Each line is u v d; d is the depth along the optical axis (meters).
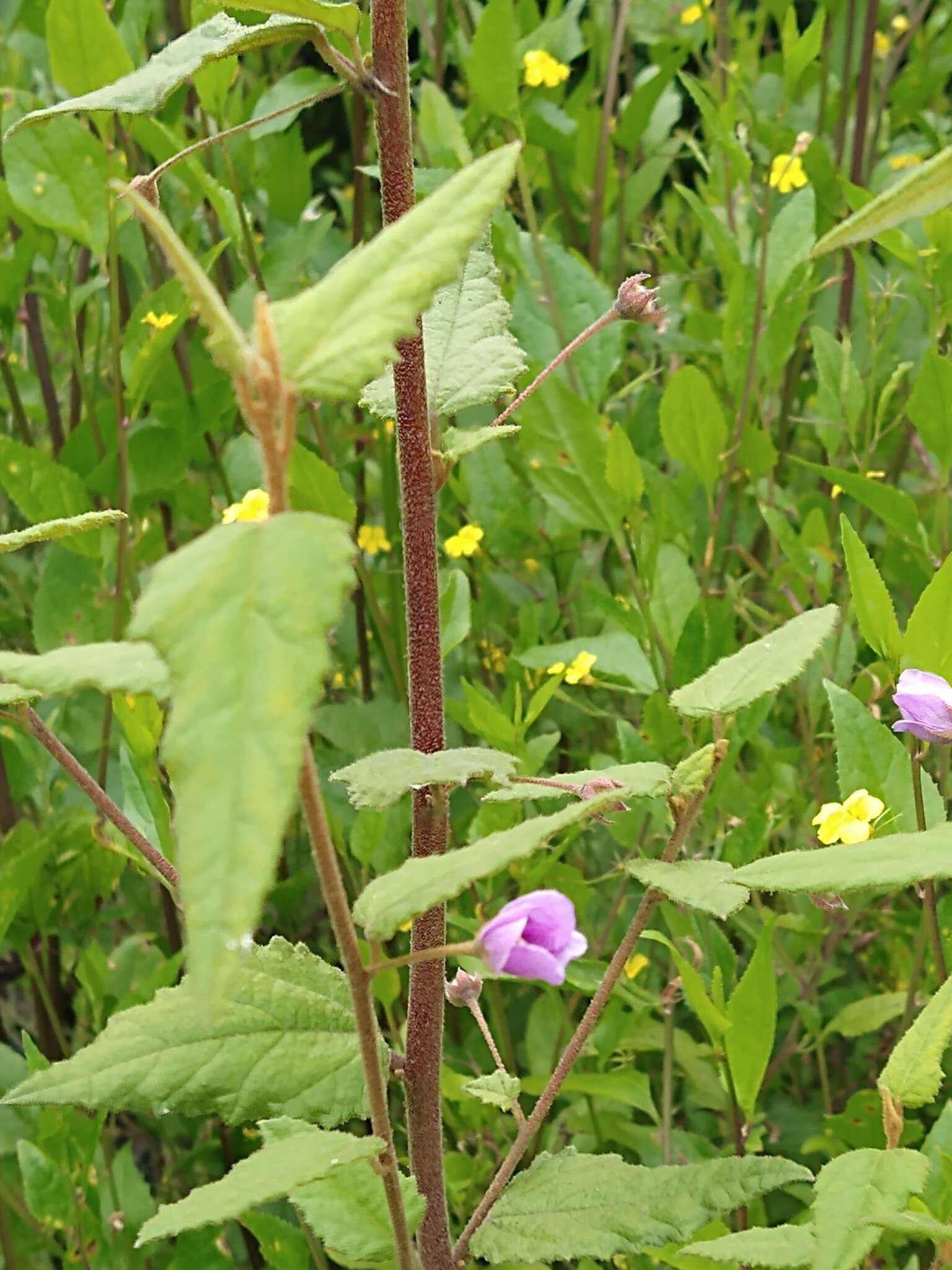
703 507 0.72
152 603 0.32
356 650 0.74
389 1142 0.37
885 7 0.80
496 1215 0.41
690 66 1.06
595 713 0.62
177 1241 0.53
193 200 0.71
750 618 0.63
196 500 0.68
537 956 0.35
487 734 0.53
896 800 0.46
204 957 0.31
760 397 0.68
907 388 0.72
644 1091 0.52
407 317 0.34
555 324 0.64
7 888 0.53
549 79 0.72
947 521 0.59
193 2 0.52
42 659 0.37
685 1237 0.40
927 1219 0.38
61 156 0.58
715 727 0.39
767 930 0.45
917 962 0.52
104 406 0.65
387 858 0.54
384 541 0.67
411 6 0.81
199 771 0.31
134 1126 0.67
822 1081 0.56
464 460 0.64
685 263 0.80
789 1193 0.55
